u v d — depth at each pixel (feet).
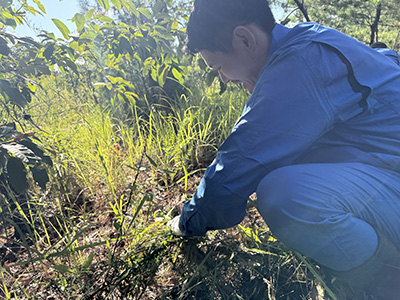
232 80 4.44
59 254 4.59
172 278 4.88
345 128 3.82
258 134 3.69
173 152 7.83
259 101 3.72
